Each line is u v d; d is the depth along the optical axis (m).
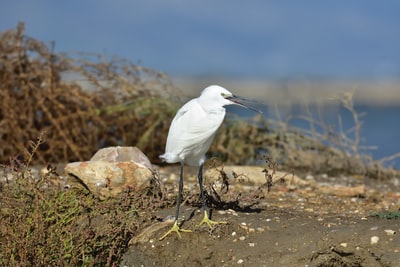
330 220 10.09
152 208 10.43
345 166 16.92
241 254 9.03
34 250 9.04
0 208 9.75
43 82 16.59
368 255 8.79
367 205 12.09
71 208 10.04
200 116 9.17
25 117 16.20
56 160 16.38
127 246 9.62
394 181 15.91
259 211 10.87
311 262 8.88
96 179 10.55
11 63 16.27
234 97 9.24
